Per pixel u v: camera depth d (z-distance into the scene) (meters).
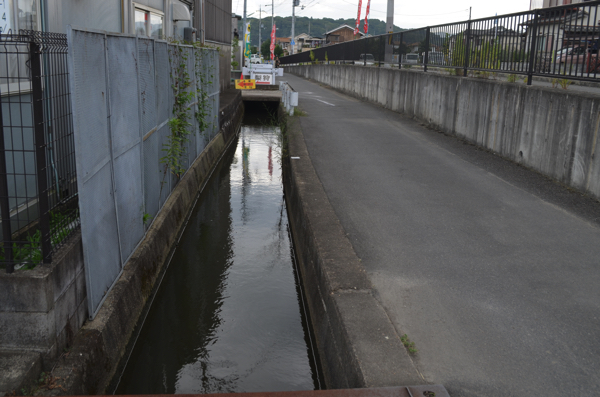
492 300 4.12
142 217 5.90
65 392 3.28
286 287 6.34
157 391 4.32
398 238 5.47
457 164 8.92
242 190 10.77
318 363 4.52
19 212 4.72
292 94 14.88
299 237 6.79
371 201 6.81
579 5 7.12
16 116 4.76
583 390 3.03
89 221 3.98
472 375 3.15
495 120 9.63
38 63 3.38
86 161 3.87
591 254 5.04
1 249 3.68
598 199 6.60
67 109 4.57
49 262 3.52
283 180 11.18
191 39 14.62
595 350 3.45
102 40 4.30
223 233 8.19
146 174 6.20
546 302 4.09
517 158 8.83
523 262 4.85
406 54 16.67
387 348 3.34
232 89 24.80
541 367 3.25
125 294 4.78
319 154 9.73
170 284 6.36
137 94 5.62
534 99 8.17
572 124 7.12
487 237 5.50
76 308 3.90
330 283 4.29
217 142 13.20
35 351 3.42
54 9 5.72
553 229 5.71
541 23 8.27
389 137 11.71
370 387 2.94
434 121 13.10
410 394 2.87
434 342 3.51
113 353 4.23
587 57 7.00
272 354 4.89
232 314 5.65
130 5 9.09
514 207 6.50
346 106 18.62
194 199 9.51
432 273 4.61
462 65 11.75
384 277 4.51
